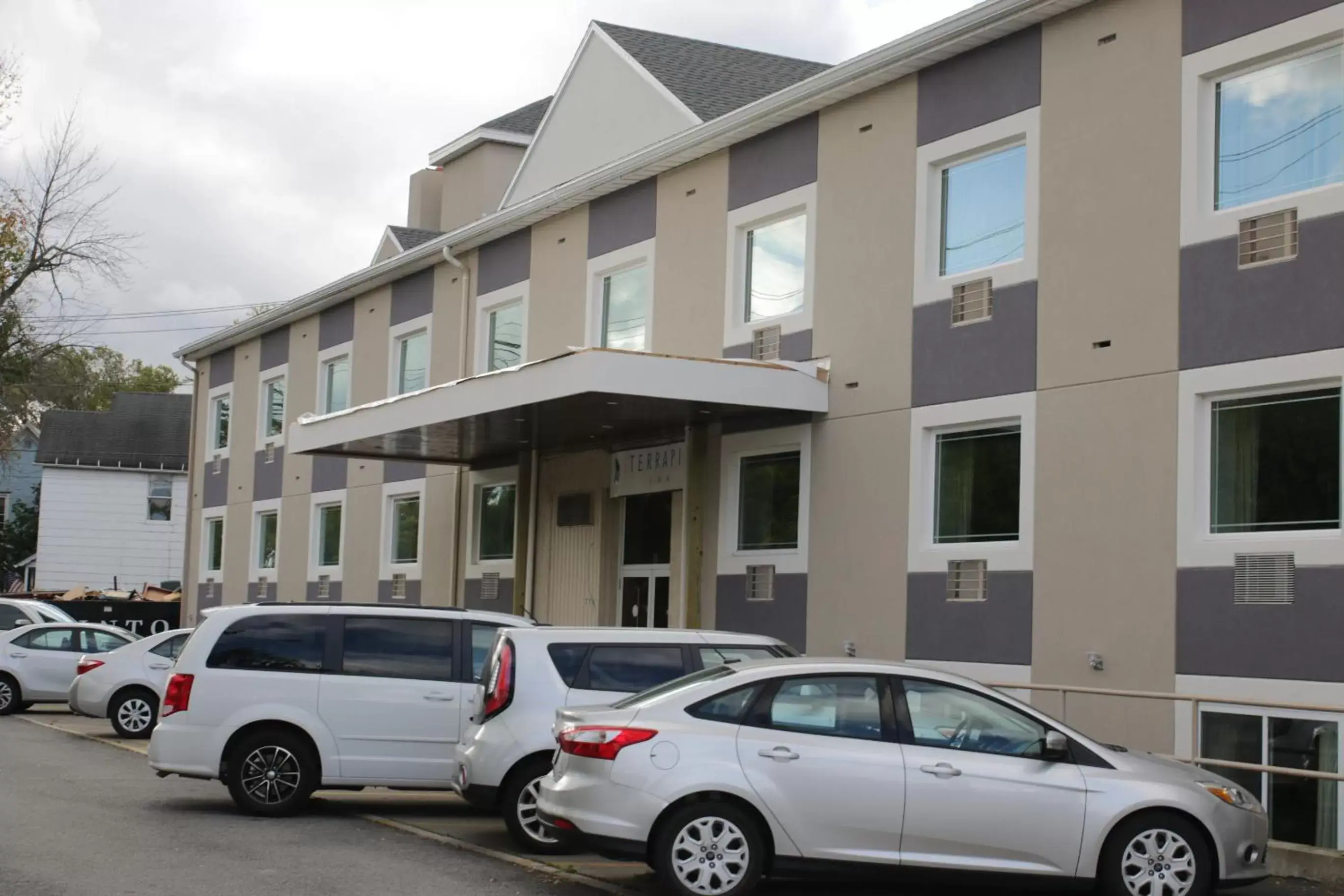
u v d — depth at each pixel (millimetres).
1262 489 12641
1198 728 12414
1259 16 12875
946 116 15945
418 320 26422
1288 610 12148
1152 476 13344
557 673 11422
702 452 18906
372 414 20984
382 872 10227
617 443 20703
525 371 17312
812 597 16984
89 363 75250
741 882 9055
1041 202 14758
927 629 15453
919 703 9492
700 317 19250
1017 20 14930
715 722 9305
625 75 23891
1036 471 14477
